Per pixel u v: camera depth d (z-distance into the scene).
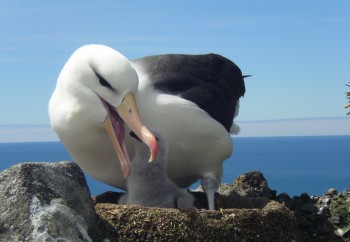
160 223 1.20
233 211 1.26
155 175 1.32
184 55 1.46
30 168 1.14
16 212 1.11
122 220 1.20
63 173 1.16
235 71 1.54
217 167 1.43
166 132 1.35
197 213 1.23
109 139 1.35
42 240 1.09
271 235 1.28
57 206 1.12
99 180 1.44
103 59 1.30
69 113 1.33
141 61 1.42
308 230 1.48
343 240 1.48
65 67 1.36
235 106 1.53
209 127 1.37
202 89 1.42
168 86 1.37
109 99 1.30
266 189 1.65
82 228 1.14
